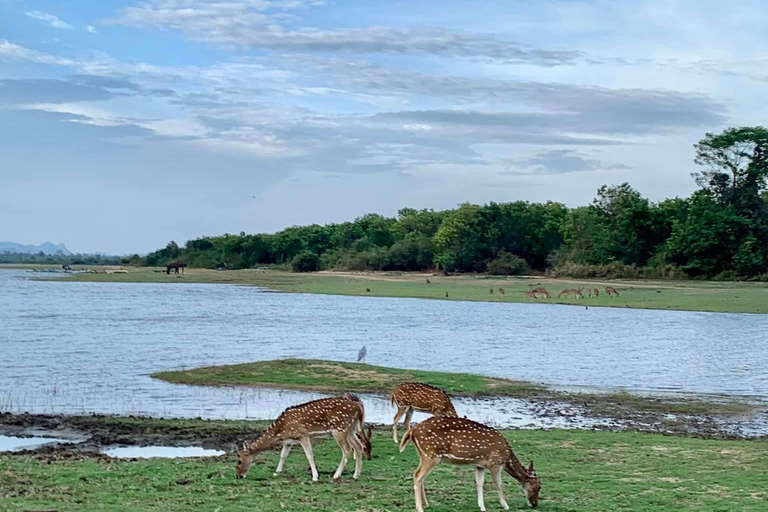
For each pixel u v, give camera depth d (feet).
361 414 46.88
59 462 48.85
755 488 45.14
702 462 51.83
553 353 119.03
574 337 142.51
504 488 45.01
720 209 326.44
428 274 404.36
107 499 40.27
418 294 270.05
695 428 68.64
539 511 40.22
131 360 105.50
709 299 236.22
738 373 100.83
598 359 112.88
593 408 77.10
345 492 42.86
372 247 463.01
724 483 46.21
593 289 278.67
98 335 136.98
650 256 362.74
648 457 53.26
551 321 176.96
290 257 519.60
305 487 43.80
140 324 159.33
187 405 74.54
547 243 412.36
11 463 48.06
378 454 53.16
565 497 43.04
